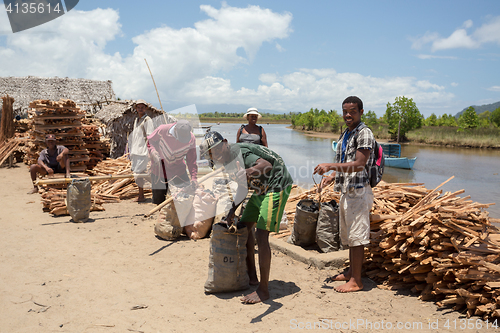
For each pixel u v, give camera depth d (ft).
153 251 17.01
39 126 36.09
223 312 11.40
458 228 11.89
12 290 12.47
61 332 9.90
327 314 11.28
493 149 102.01
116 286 13.08
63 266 14.83
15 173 41.96
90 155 41.68
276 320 10.87
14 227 20.38
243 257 12.97
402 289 13.12
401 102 128.67
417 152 92.22
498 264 11.02
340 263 15.48
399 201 18.45
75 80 79.10
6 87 71.56
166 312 11.28
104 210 25.35
